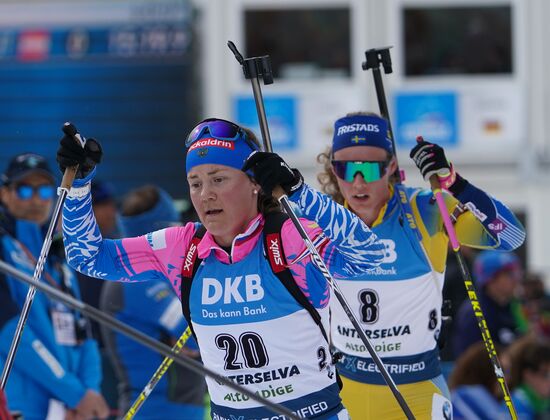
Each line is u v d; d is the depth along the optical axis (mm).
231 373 12273
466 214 15461
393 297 15164
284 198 11820
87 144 12641
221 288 12117
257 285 12016
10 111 39438
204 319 12242
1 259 17766
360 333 12188
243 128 12492
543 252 39875
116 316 18344
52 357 17953
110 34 39562
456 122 40312
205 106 39688
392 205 15266
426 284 15250
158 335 18266
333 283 11797
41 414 18047
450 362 26203
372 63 16750
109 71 39594
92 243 12812
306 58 40250
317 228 12359
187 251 12492
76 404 18031
